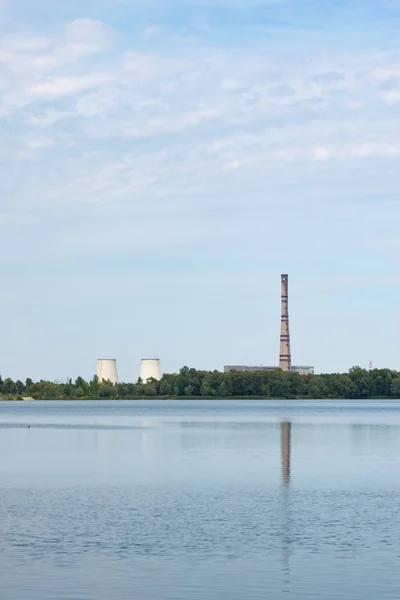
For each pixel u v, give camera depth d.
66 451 93.56
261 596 31.73
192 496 54.88
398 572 34.78
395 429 142.88
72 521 45.38
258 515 47.25
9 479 64.81
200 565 35.88
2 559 36.84
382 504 51.31
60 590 32.44
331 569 35.22
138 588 32.69
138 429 144.62
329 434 128.12
